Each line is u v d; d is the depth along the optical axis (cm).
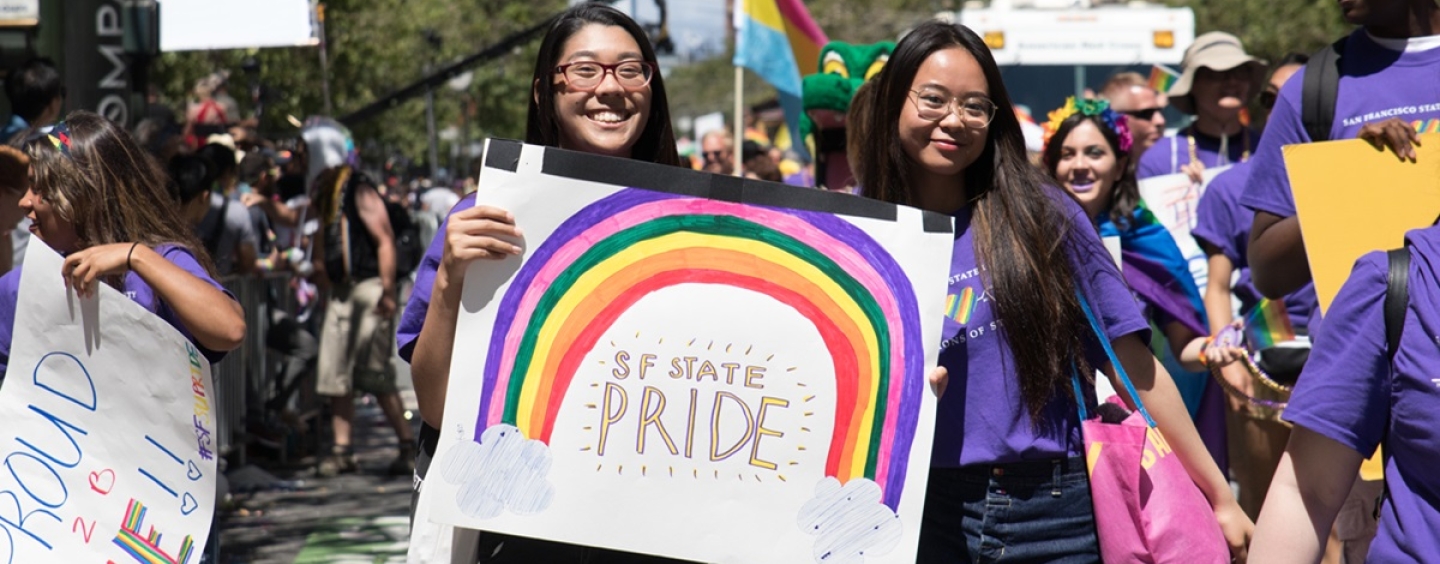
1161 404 340
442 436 300
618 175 306
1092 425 322
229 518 787
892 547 303
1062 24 1521
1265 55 2833
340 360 917
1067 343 323
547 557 323
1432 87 404
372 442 1085
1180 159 668
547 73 334
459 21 3459
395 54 2806
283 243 1111
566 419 302
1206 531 321
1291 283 429
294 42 1005
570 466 301
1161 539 318
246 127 1288
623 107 329
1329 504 286
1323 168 386
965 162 332
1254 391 523
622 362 304
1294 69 611
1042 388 320
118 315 338
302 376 925
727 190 308
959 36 334
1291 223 420
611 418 303
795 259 308
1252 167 434
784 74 1029
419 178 3900
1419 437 271
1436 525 270
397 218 980
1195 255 614
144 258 341
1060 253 326
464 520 299
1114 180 528
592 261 304
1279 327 509
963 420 324
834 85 744
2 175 460
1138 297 522
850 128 487
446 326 307
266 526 768
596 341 304
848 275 307
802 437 304
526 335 302
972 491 324
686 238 307
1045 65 1526
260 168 1086
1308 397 283
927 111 330
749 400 305
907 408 304
